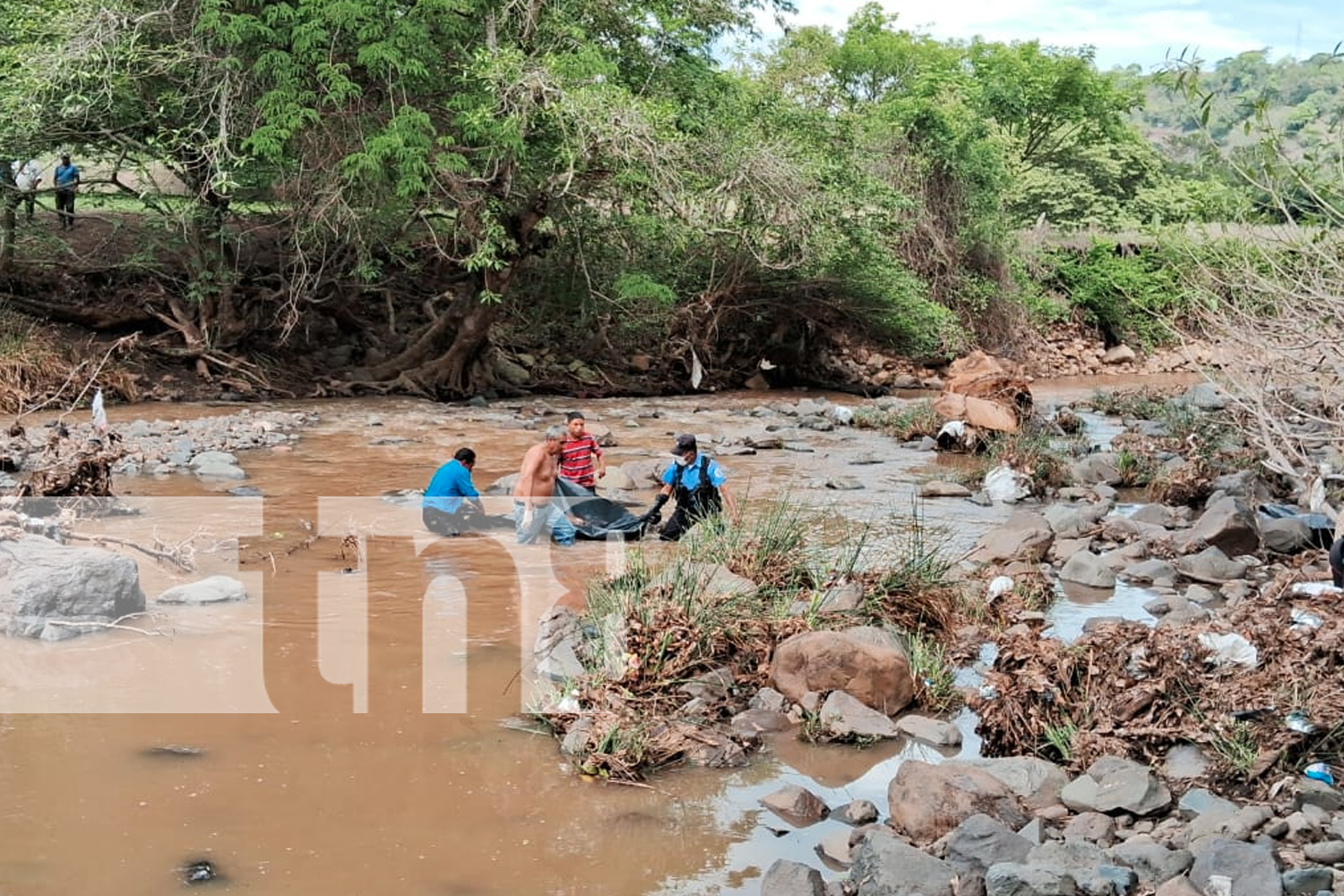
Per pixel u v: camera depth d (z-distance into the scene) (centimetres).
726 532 1007
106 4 1906
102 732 669
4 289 2152
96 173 2619
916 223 2912
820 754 676
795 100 2820
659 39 2286
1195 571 1042
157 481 1346
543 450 1134
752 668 784
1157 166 3984
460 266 2392
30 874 519
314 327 2386
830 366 2722
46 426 1664
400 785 618
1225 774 618
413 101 2053
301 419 1855
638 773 641
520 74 1931
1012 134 3909
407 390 2259
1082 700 684
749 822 590
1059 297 3416
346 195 2078
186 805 588
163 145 2006
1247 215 1287
